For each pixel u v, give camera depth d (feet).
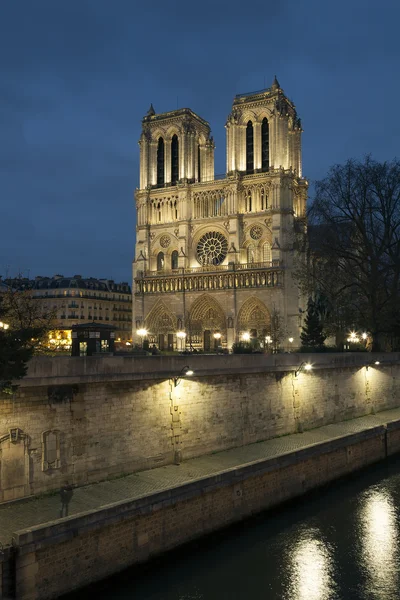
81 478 117.91
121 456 125.90
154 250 482.28
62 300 533.55
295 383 180.04
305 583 96.73
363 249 252.42
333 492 143.13
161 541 101.04
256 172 453.99
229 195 451.53
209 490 109.81
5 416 105.81
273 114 444.96
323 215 252.83
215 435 149.69
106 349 215.10
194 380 144.15
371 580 98.37
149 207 485.97
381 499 137.80
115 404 125.08
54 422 113.50
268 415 168.55
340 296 273.54
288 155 449.89
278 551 108.17
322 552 108.17
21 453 108.17
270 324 414.41
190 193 471.62
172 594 92.63
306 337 340.59
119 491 115.44
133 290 480.23
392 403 238.48
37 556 83.35
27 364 108.17
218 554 106.52
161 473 128.88
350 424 197.16
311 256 276.21
